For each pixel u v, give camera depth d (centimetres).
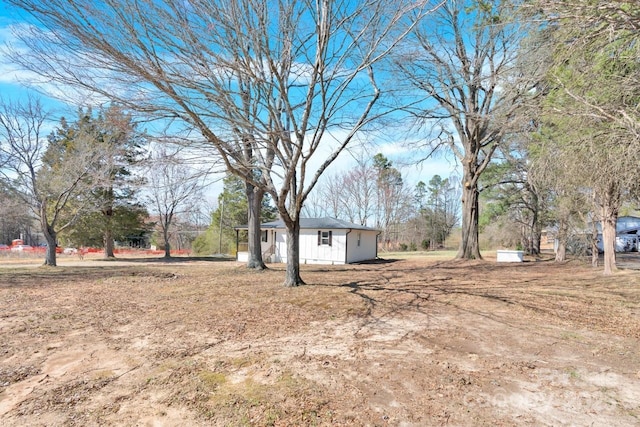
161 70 505
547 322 532
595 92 556
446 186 4441
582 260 1491
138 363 375
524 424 255
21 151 1423
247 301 704
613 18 436
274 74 665
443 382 323
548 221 1802
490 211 2170
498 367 358
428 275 1150
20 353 407
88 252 3014
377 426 252
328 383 322
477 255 1723
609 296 734
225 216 3122
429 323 529
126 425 256
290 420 260
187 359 384
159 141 592
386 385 317
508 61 1073
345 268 1473
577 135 627
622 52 519
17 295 798
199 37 545
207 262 1973
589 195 1035
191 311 618
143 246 3922
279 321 546
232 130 642
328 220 2042
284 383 322
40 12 426
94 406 283
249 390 308
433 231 3988
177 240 3653
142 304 684
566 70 601
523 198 1967
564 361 374
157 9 493
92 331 496
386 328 504
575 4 449
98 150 1461
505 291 809
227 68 593
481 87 1409
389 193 3722
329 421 259
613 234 1034
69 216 1969
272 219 3294
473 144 1667
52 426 255
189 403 286
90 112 1090
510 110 980
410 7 676
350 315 583
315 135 767
